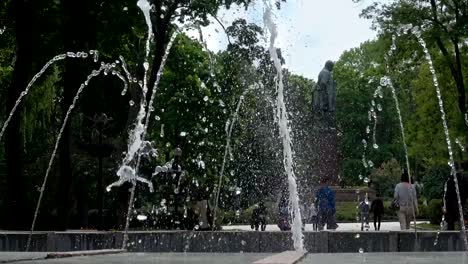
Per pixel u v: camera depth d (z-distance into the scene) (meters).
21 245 10.21
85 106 30.11
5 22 21.08
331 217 18.38
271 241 10.60
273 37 13.01
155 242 10.47
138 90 26.00
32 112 25.83
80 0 19.52
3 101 28.19
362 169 65.56
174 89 34.12
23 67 17.94
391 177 54.50
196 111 33.72
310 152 28.75
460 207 13.02
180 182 20.78
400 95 66.25
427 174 45.84
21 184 17.44
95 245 10.34
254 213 23.56
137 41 26.58
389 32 29.36
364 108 70.06
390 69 30.91
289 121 30.06
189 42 33.81
